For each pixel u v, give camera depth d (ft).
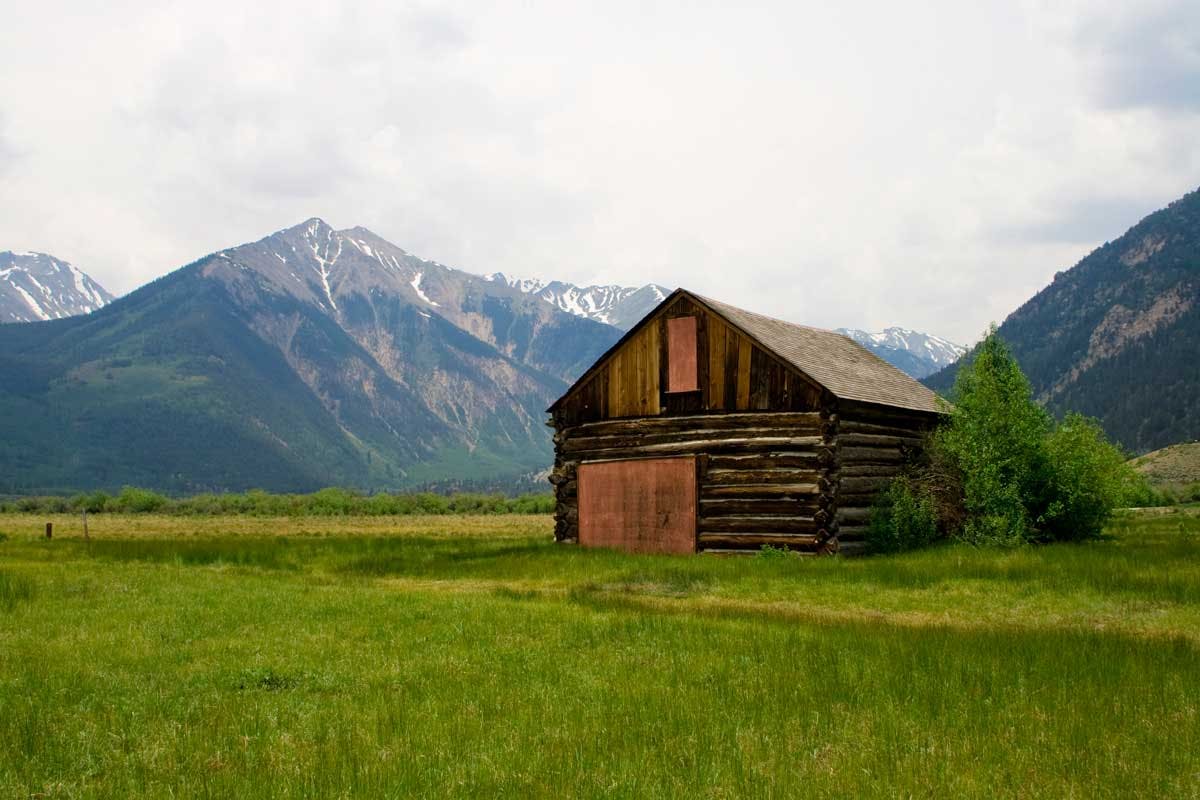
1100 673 39.09
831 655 42.65
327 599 65.21
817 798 24.35
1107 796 24.64
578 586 75.46
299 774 26.13
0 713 32.81
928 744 29.14
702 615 58.13
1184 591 62.75
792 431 98.48
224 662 42.70
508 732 30.55
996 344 106.42
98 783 25.63
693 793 24.67
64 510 452.76
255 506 408.67
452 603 62.59
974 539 99.04
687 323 106.83
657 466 106.32
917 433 114.11
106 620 55.16
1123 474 105.09
